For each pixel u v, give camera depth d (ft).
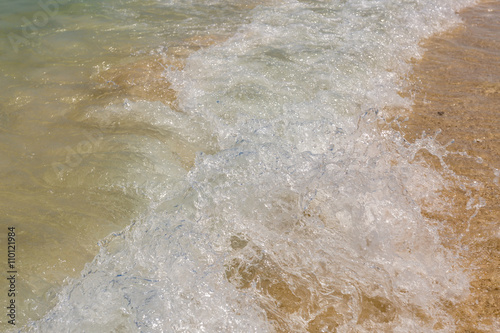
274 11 19.22
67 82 13.47
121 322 6.71
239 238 8.29
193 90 13.11
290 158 9.94
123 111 12.05
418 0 20.62
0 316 6.74
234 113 11.98
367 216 8.57
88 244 8.07
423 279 7.50
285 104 12.41
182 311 6.91
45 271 7.53
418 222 8.54
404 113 12.34
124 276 7.44
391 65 14.99
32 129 11.23
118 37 16.53
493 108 12.43
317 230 8.42
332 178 9.34
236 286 7.43
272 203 8.89
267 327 6.81
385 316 6.96
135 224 8.48
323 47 15.84
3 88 12.95
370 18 18.42
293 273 7.72
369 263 7.84
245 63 14.62
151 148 10.64
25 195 9.12
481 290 7.30
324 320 6.93
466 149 10.70
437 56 15.90
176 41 16.26
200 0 20.58
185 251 7.90
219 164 9.83
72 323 6.71
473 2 21.70
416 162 10.20
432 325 6.76
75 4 19.44
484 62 15.31
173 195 9.20
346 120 11.98
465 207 8.96
